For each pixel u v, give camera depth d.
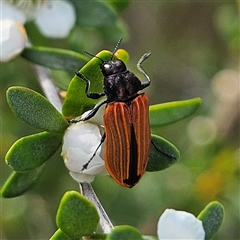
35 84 0.13
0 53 0.10
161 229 0.07
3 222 0.16
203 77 0.22
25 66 0.13
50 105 0.08
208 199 0.15
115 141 0.08
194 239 0.07
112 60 0.09
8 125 0.15
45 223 0.16
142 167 0.08
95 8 0.11
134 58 0.21
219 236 0.16
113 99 0.09
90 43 0.14
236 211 0.15
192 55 0.23
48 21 0.10
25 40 0.10
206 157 0.15
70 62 0.10
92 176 0.08
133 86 0.09
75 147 0.08
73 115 0.08
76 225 0.07
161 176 0.16
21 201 0.16
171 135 0.17
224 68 0.20
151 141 0.08
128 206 0.16
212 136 0.16
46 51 0.10
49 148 0.08
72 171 0.08
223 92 0.17
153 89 0.22
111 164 0.08
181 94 0.22
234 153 0.15
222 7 0.21
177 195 0.15
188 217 0.07
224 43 0.22
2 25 0.10
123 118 0.08
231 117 0.16
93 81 0.08
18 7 0.10
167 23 0.23
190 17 0.23
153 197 0.16
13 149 0.08
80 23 0.11
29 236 0.16
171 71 0.22
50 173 0.15
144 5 0.22
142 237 0.07
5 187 0.08
